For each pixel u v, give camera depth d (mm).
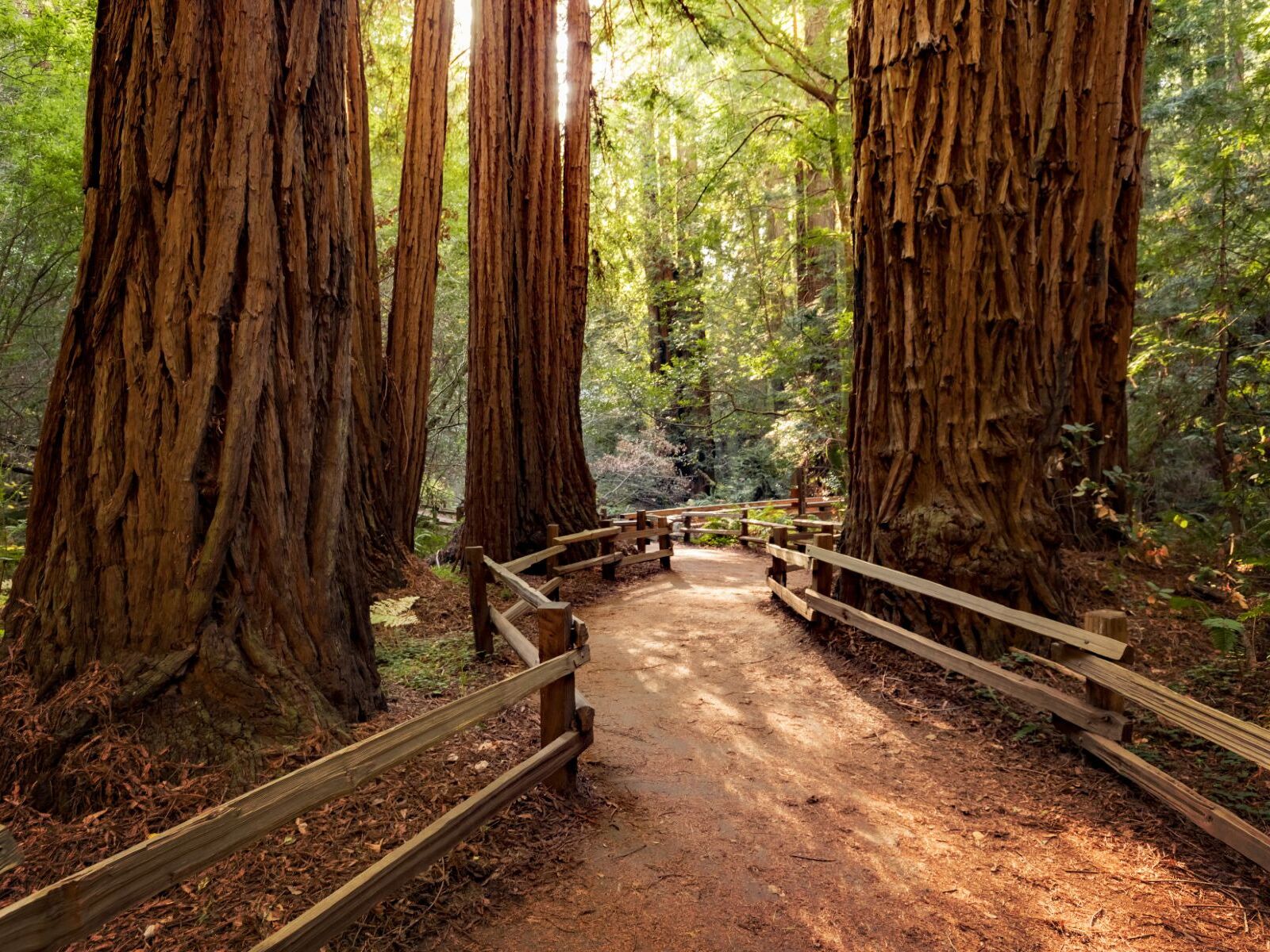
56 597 3010
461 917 2402
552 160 9875
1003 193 4918
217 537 3062
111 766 2688
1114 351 5828
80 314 3115
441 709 2344
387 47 12633
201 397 3041
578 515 10164
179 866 1514
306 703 3180
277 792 1747
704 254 19719
